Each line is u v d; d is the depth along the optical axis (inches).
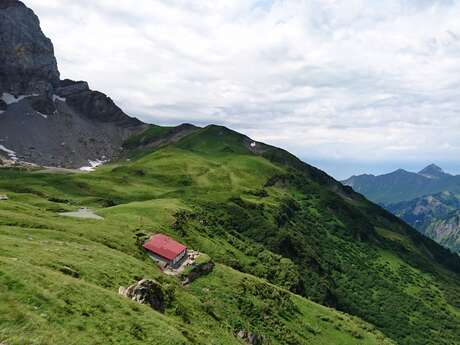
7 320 1251.2
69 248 2731.3
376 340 4771.2
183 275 3887.8
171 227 5536.4
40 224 3553.2
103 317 1563.7
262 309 3934.5
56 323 1358.3
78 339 1330.0
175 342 1636.3
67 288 1637.6
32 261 2049.7
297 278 6520.7
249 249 6860.2
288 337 3710.6
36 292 1476.4
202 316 2677.2
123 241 4028.1
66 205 6205.7
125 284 2380.7
